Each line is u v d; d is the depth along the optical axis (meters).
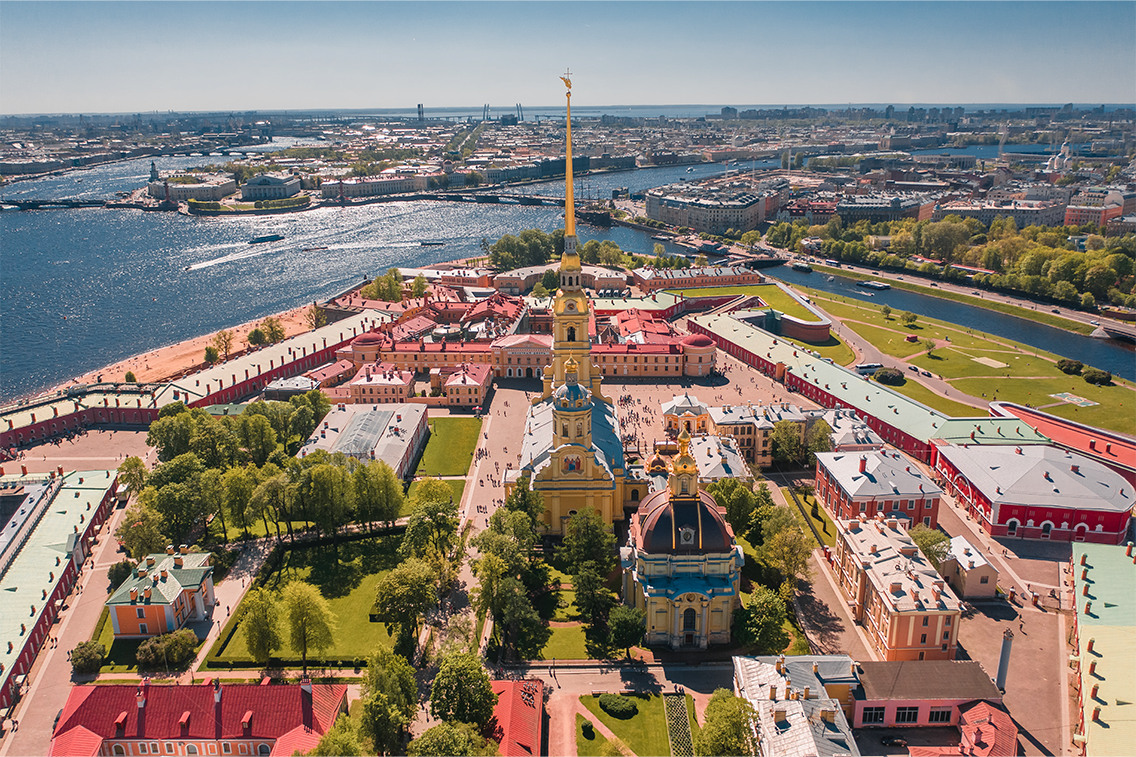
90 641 156.88
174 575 166.62
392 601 154.88
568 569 183.00
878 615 157.25
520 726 129.75
